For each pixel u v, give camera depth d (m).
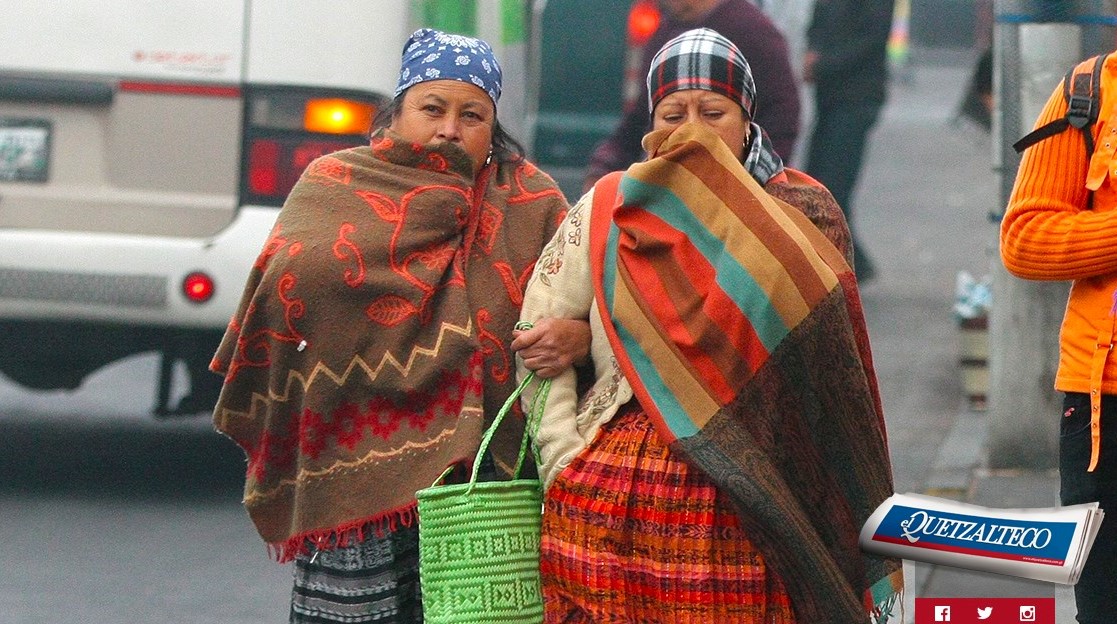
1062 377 9.09
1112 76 8.95
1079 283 9.06
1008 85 16.41
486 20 20.47
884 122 60.41
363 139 16.31
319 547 9.24
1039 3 15.84
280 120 16.25
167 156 16.23
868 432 8.67
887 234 36.31
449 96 9.45
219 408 9.55
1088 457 8.98
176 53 16.20
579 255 8.92
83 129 16.27
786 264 8.39
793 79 20.00
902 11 79.12
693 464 8.35
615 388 8.85
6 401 23.38
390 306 9.23
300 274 9.22
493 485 8.86
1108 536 8.98
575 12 29.38
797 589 8.47
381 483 9.16
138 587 14.50
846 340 8.49
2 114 16.27
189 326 16.28
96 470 19.09
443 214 9.35
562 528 8.76
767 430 8.45
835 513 8.73
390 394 9.20
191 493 18.11
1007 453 17.38
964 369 21.81
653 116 9.10
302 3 16.25
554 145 29.48
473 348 9.18
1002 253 9.26
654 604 8.55
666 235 8.55
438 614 8.82
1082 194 9.02
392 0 16.38
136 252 16.12
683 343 8.44
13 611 13.70
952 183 44.94
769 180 8.95
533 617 8.88
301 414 9.30
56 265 16.14
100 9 16.17
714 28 19.73
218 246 16.14
